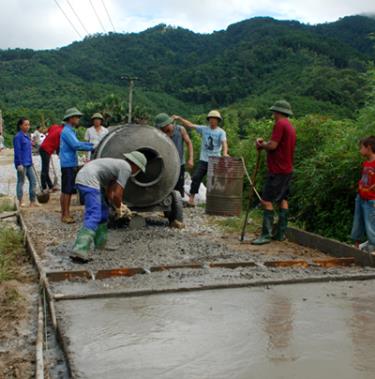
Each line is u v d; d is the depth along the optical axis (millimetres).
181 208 9258
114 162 6965
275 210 11289
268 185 8109
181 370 3746
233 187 10578
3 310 5094
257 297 5445
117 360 3908
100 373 3693
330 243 7527
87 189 6781
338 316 4910
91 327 4559
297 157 11023
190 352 4059
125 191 8852
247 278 6090
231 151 16203
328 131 11109
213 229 9320
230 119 19047
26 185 15781
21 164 11289
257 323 4695
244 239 8570
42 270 6035
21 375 3816
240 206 10734
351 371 3770
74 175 9406
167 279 5992
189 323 4684
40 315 4859
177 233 8805
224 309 5059
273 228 8578
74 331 4461
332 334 4465
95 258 6949
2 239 7680
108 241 7973
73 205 11711
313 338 4371
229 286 5742
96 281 5918
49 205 11711
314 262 6832
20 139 11188
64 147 9359
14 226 9453
